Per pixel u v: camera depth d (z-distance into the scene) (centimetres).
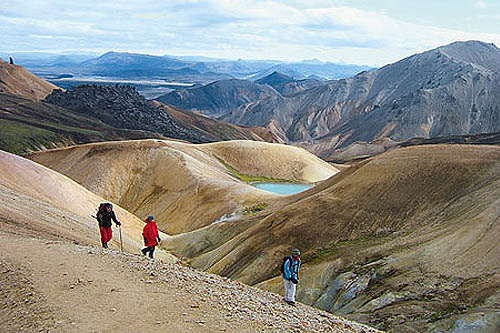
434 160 4412
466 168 4097
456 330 1908
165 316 955
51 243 1541
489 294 2133
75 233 2294
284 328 1038
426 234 3322
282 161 12825
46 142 15638
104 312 940
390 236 3669
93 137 17600
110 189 9400
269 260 3856
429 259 2778
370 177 4553
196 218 7375
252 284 3697
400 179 4316
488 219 2884
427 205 3891
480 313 1947
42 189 3397
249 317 1067
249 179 11906
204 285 1361
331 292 3014
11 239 1509
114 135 18938
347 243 3784
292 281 1550
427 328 2033
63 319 884
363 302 2644
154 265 1488
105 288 1100
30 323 869
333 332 1209
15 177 3228
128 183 9544
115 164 9844
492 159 4116
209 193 7994
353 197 4344
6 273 1156
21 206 2300
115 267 1326
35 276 1140
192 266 4734
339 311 2706
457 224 3209
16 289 1055
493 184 3675
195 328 905
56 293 1032
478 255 2572
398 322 2181
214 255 4681
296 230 4091
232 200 7269
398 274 2762
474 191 3741
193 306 1059
